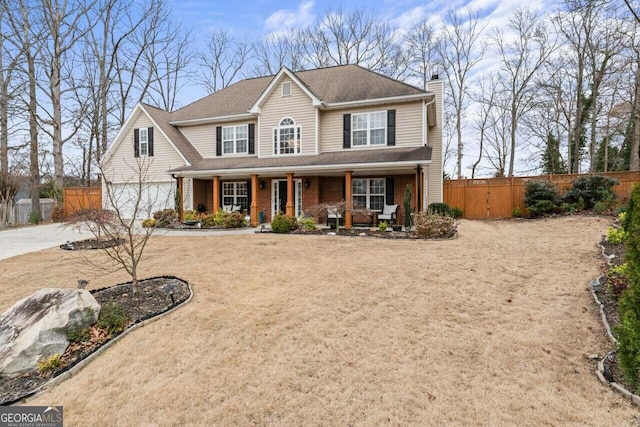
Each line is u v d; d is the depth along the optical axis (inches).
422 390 135.9
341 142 660.1
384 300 227.6
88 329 184.4
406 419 120.1
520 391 133.8
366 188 669.3
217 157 762.8
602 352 161.0
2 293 270.8
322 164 568.7
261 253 364.8
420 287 250.4
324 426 118.1
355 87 684.1
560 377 142.5
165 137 749.9
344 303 222.7
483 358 158.4
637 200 141.6
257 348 169.8
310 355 163.3
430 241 420.5
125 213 765.9
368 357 161.2
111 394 138.1
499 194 711.7
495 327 188.9
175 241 457.4
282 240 445.1
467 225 571.8
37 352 162.9
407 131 611.8
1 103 811.4
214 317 202.8
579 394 131.1
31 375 155.5
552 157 1168.2
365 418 121.2
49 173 1047.0
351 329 188.5
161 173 759.1
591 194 615.5
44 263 358.9
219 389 138.9
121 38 1048.8
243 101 792.9
